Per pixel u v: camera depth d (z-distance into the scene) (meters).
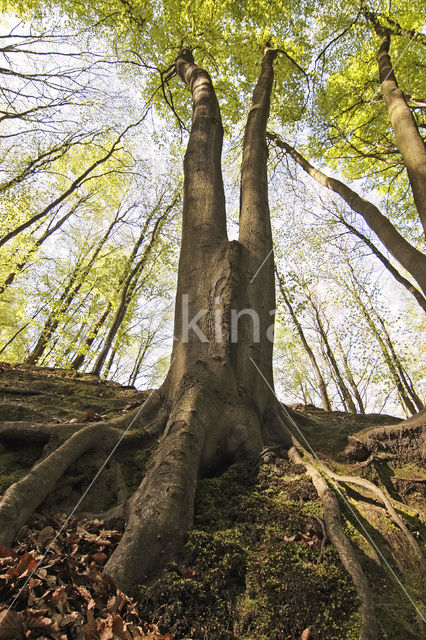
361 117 10.69
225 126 10.67
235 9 8.03
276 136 10.31
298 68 8.78
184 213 4.69
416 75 9.76
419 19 8.59
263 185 5.15
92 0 8.03
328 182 7.81
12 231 11.02
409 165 5.34
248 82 9.75
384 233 5.63
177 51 8.69
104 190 16.53
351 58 9.84
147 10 8.09
